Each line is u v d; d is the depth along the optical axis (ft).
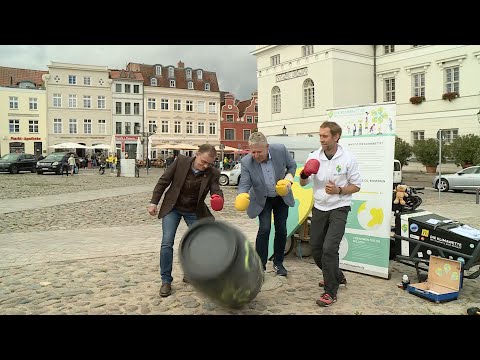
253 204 17.34
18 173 113.60
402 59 120.06
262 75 144.97
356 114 19.15
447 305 14.96
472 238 15.76
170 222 16.26
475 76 104.42
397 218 18.16
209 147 16.01
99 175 111.75
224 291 11.59
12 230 30.12
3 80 206.49
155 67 231.50
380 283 17.56
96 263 20.63
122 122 219.41
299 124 131.44
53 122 206.49
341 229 14.88
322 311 14.28
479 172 67.87
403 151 102.73
